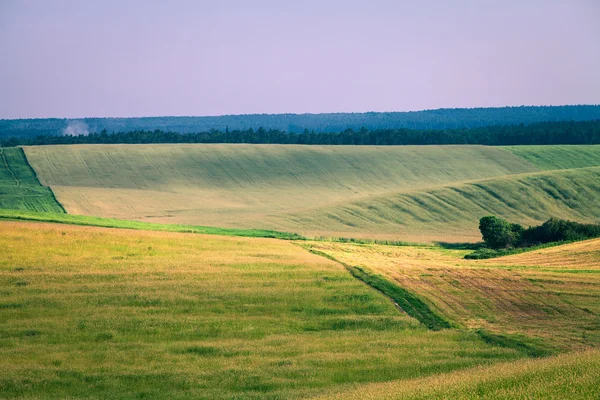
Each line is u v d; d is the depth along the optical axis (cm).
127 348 5703
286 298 7188
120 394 4669
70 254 8506
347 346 5906
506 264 9150
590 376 3766
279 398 4491
